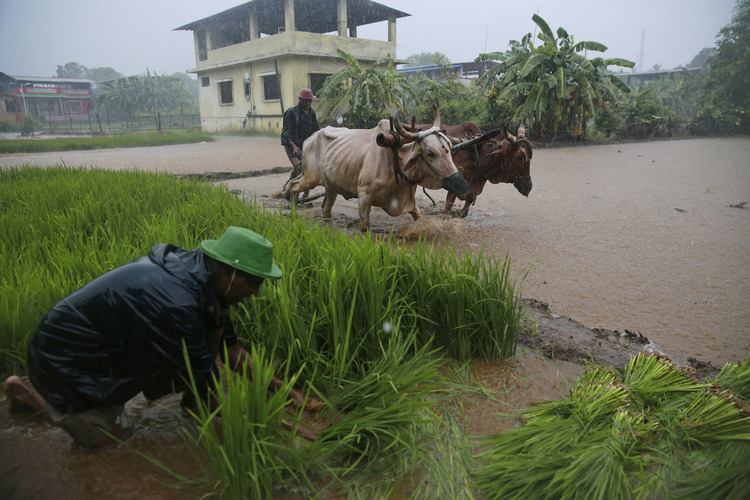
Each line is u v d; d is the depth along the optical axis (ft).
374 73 73.41
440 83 78.02
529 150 22.95
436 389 10.39
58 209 19.77
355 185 20.99
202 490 7.72
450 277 12.17
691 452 8.50
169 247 8.61
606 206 28.99
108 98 184.55
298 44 84.28
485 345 11.98
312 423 9.30
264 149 65.26
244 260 7.96
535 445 8.29
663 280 16.96
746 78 82.99
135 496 7.59
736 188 35.14
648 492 7.50
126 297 7.64
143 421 9.35
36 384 8.05
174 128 151.53
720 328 13.46
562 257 19.36
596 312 14.52
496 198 31.55
